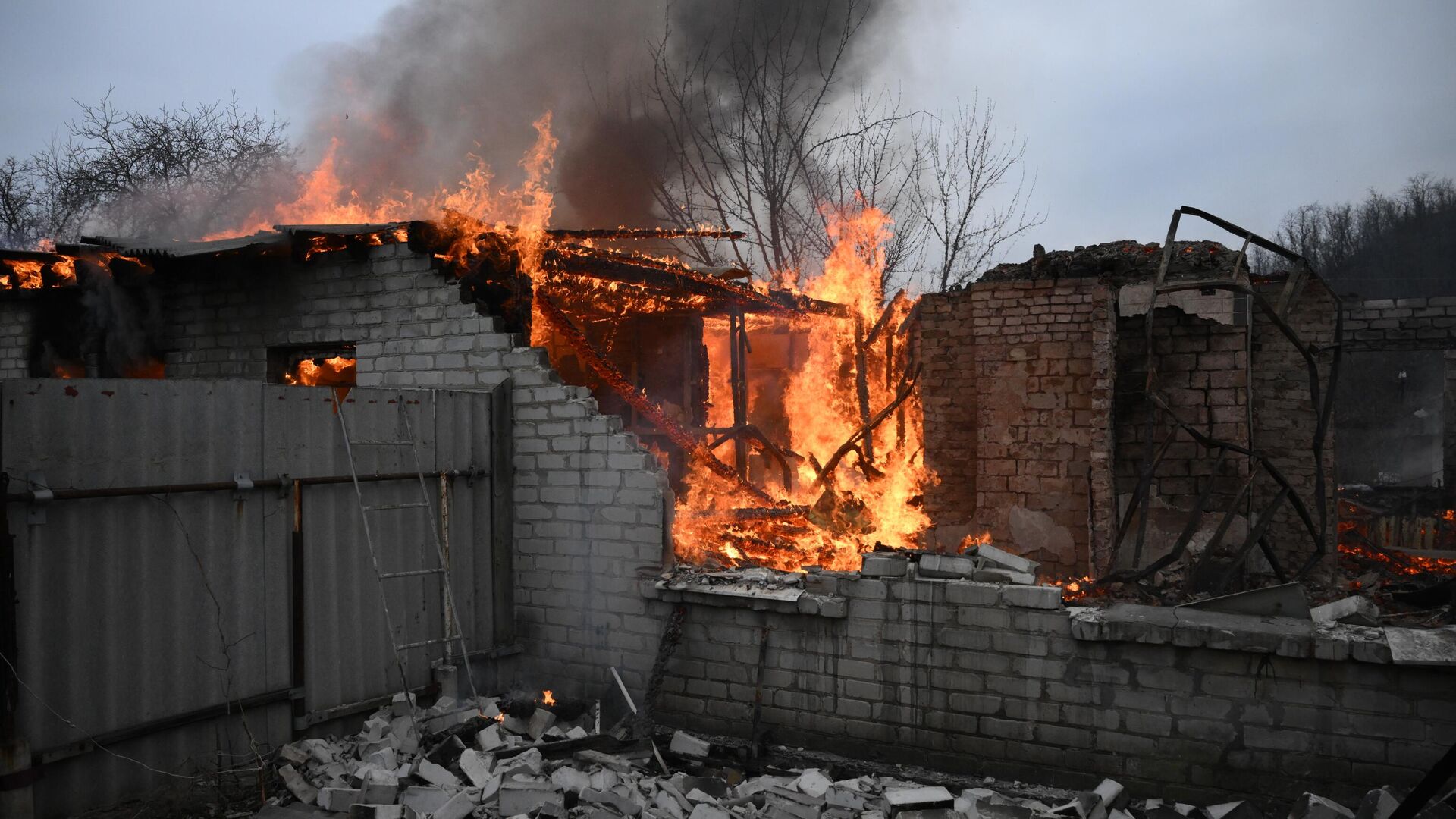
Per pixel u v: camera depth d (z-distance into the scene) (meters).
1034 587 6.08
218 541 5.75
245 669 5.87
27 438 4.86
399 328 8.20
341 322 8.47
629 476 7.42
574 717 7.11
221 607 5.75
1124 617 5.80
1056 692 6.00
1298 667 5.42
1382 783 5.21
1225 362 9.23
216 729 5.73
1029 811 5.22
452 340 8.00
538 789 5.42
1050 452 9.33
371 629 6.70
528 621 7.95
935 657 6.35
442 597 7.29
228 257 8.76
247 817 5.36
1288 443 10.84
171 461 5.51
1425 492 19.45
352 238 8.20
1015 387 9.52
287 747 5.91
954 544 9.84
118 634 5.23
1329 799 5.33
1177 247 9.44
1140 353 9.58
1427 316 15.99
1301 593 5.72
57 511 4.97
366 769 5.66
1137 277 9.45
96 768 5.14
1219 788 5.58
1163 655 5.73
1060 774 5.98
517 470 7.99
